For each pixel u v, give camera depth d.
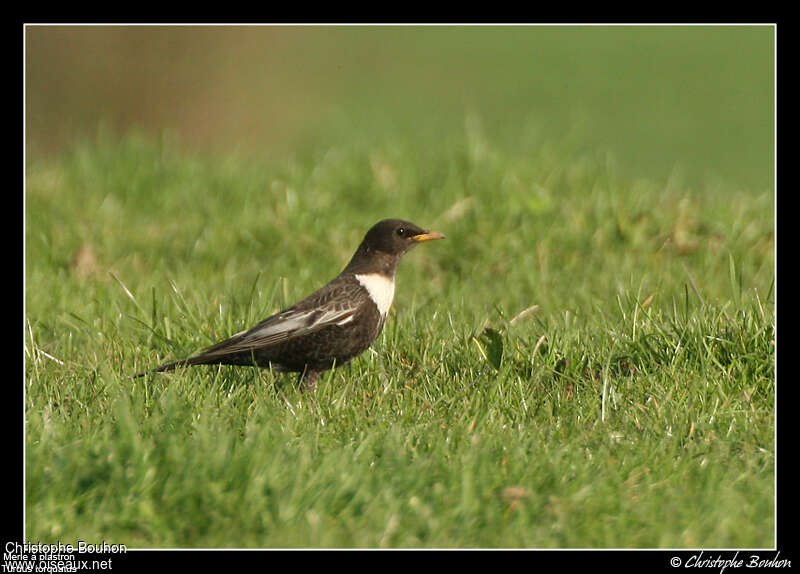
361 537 6.83
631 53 39.06
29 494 7.12
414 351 10.27
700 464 7.84
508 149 17.02
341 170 16.39
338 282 10.09
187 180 16.86
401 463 7.54
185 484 7.10
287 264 14.07
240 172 17.28
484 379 9.47
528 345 10.16
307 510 7.05
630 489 7.47
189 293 12.61
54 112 25.48
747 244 13.76
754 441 8.17
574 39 41.34
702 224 14.22
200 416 8.51
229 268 13.87
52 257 14.09
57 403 8.96
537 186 15.05
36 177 17.41
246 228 14.67
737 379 9.28
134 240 14.74
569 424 8.56
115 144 18.81
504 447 7.94
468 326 11.08
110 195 16.25
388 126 20.70
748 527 7.08
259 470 7.25
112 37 26.28
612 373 9.70
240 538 6.87
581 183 15.57
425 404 9.01
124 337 11.12
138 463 7.21
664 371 9.42
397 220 10.32
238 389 9.29
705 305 10.62
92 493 7.16
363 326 9.99
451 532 6.96
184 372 9.70
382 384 9.57
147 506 6.98
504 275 13.46
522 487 7.36
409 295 12.88
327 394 9.52
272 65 33.72
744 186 24.00
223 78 28.70
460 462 7.69
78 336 11.40
